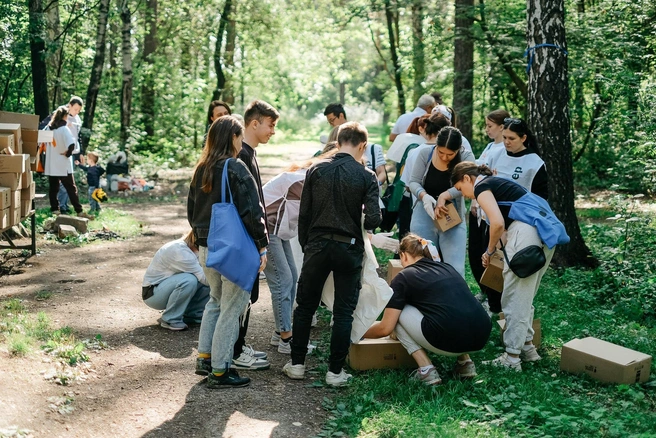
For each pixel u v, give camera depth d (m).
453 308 4.59
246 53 25.80
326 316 6.37
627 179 14.71
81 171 15.80
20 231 9.37
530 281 4.94
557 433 3.98
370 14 21.16
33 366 4.70
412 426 3.96
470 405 4.32
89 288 7.17
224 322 4.54
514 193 4.97
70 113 12.05
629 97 11.66
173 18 23.48
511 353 5.03
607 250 7.88
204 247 4.48
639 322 6.52
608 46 14.16
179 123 23.75
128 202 14.36
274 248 5.29
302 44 27.64
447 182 5.75
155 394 4.52
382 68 32.06
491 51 15.93
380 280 4.74
